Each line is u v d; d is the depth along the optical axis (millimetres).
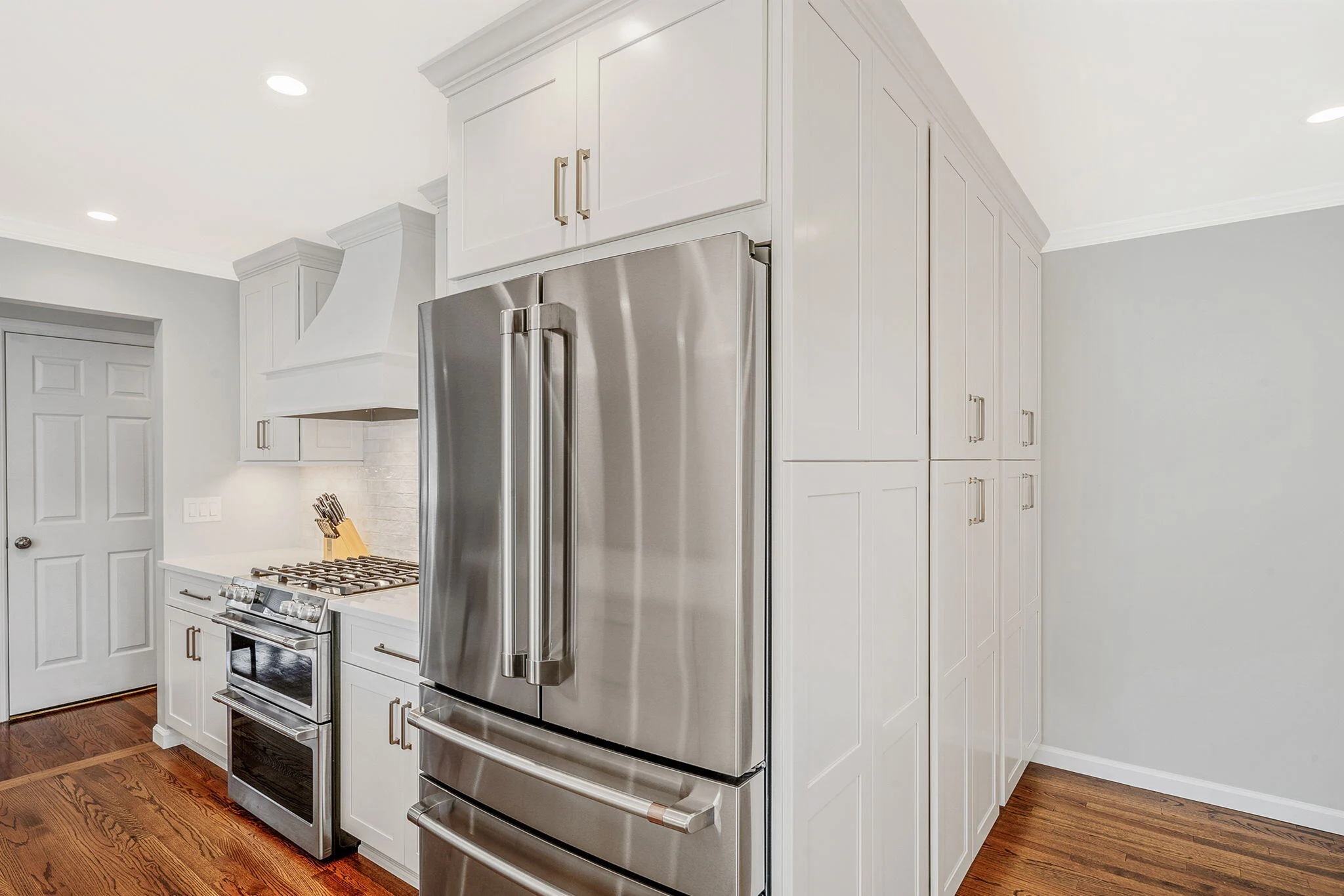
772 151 1286
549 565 1438
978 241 2303
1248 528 2854
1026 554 2992
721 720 1234
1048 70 1923
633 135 1461
